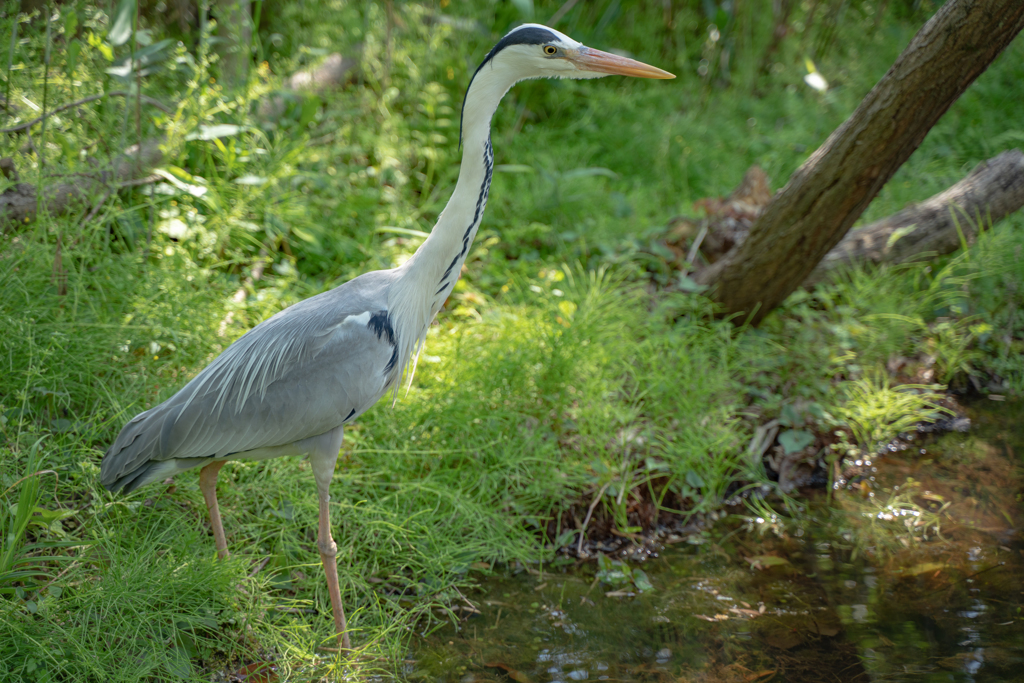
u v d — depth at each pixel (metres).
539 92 7.60
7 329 3.67
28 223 4.32
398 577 3.70
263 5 7.26
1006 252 5.44
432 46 6.96
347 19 6.96
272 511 3.73
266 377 3.11
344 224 5.71
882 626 3.39
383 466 4.05
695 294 5.21
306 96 5.70
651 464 4.22
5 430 3.44
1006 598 3.53
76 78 4.65
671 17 8.96
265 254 5.27
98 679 2.84
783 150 7.30
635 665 3.21
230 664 3.13
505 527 3.94
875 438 4.73
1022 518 4.13
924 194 6.41
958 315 5.46
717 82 8.73
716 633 3.40
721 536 4.15
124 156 4.64
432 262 3.38
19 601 2.92
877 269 5.51
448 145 6.71
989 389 5.28
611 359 4.64
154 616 3.07
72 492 3.55
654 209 6.45
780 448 4.66
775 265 5.02
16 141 4.36
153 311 4.12
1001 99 7.24
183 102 4.93
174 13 6.41
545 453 4.13
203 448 3.09
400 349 3.38
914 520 4.17
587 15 8.63
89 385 3.92
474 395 4.25
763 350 5.05
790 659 3.20
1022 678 3.02
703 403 4.58
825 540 4.07
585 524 4.08
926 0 8.65
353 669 3.14
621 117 7.61
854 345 5.08
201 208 5.20
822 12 8.96
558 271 5.31
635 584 3.78
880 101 4.30
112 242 4.72
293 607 3.38
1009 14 3.85
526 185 6.53
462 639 3.38
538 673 3.16
